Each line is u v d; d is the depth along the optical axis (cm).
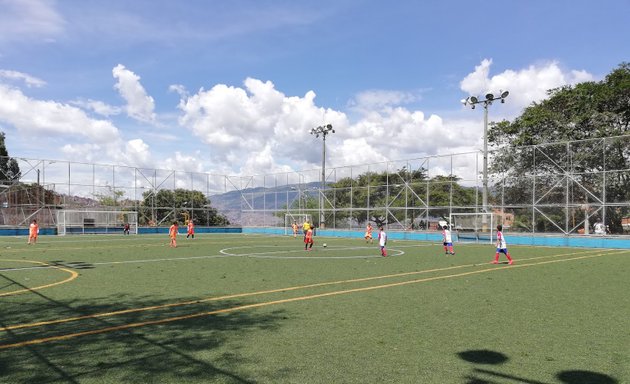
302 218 5153
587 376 502
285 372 511
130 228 4947
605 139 3131
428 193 4050
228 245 2981
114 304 912
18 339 649
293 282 1232
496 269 1591
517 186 3534
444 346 614
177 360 554
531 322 755
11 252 2303
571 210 3228
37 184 4616
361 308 873
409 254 2283
